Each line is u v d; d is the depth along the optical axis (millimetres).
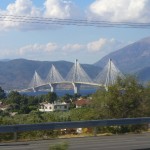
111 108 34375
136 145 19953
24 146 19688
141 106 34969
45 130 24672
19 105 97062
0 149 18406
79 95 146375
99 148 18656
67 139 23344
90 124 25172
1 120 28141
